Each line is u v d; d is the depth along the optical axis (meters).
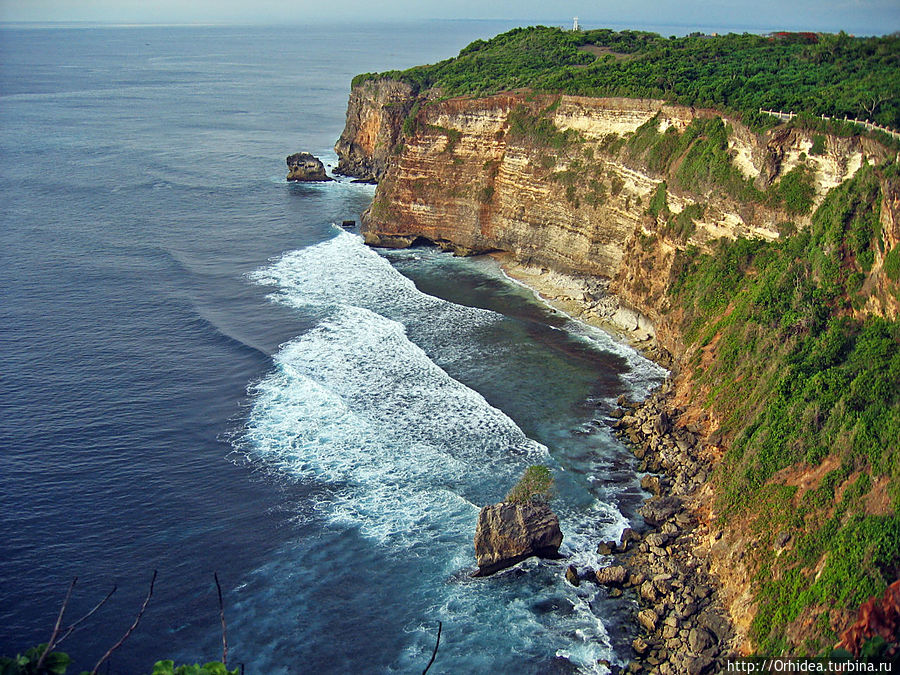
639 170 63.31
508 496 39.22
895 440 30.05
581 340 59.81
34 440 44.94
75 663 30.67
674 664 30.09
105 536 37.75
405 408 49.53
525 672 30.81
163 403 49.62
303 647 32.03
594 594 34.62
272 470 43.19
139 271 72.62
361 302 67.56
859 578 26.88
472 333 61.41
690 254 55.53
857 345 36.91
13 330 58.75
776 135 50.28
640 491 41.47
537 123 74.31
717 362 46.19
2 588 34.16
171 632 32.47
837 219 41.47
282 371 53.94
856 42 66.81
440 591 35.09
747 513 34.75
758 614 30.27
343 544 37.84
